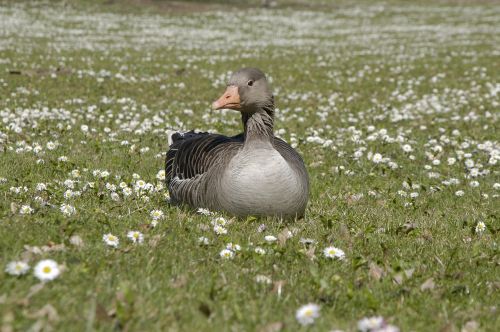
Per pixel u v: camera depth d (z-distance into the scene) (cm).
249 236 938
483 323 675
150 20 6588
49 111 2238
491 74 3719
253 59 4209
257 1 9112
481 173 1633
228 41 5316
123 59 3869
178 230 939
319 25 6981
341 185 1484
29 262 714
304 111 2617
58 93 2630
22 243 775
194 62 3938
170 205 1151
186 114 2419
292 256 862
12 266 660
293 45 5200
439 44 5322
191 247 862
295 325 622
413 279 805
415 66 4034
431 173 1622
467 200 1406
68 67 3328
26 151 1555
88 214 981
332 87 3269
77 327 562
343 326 632
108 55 4019
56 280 664
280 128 2195
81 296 629
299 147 1881
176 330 585
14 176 1288
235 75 996
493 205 1372
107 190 1220
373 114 2586
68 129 1903
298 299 705
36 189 1151
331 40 5684
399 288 760
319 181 1499
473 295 765
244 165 970
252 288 718
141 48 4531
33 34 4928
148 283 679
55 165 1409
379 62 4219
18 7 6469
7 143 1650
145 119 2138
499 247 1009
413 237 1056
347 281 778
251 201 965
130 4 7512
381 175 1608
